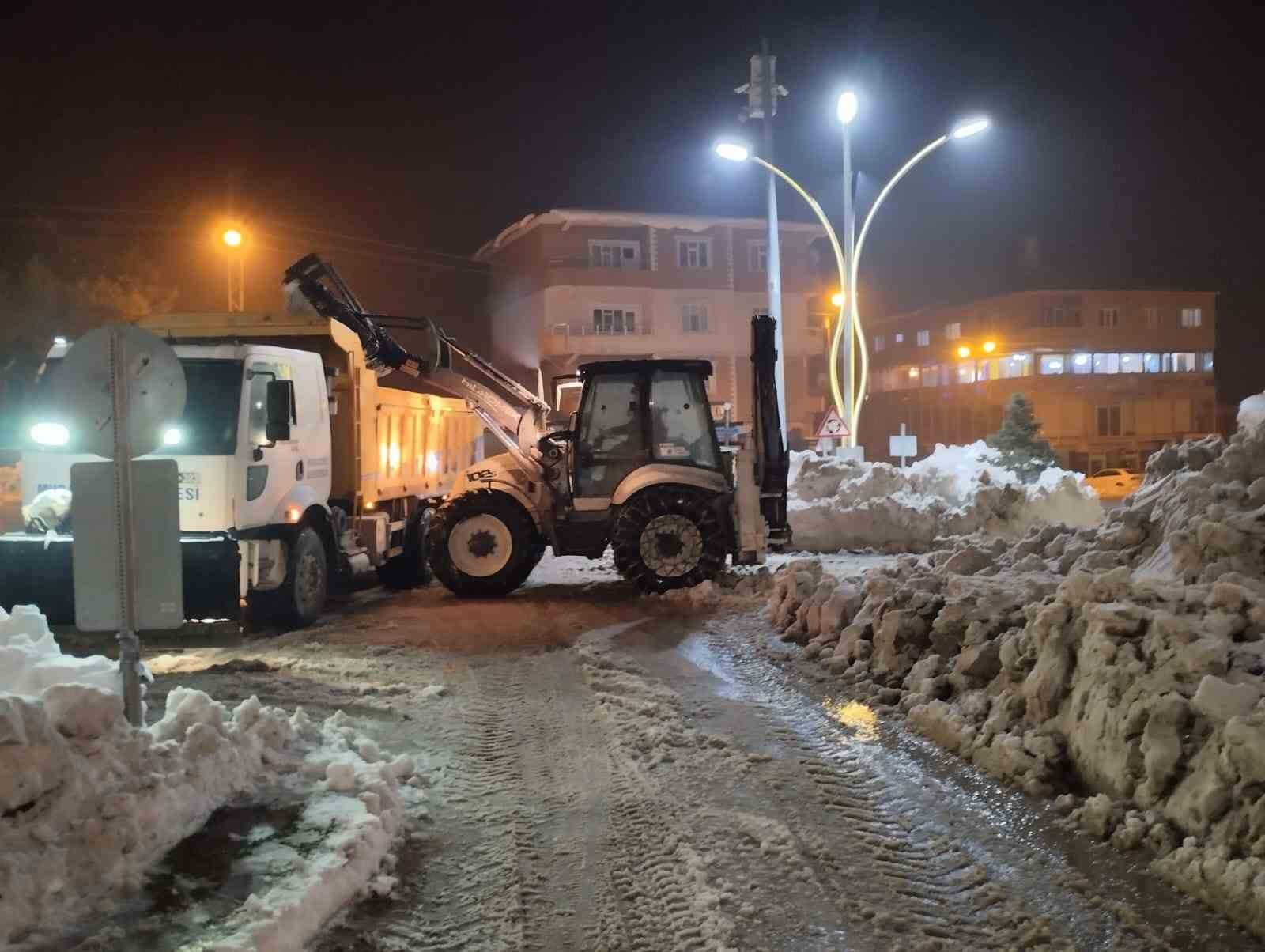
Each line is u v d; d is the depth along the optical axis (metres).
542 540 12.88
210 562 9.17
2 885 3.94
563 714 7.42
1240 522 7.21
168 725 5.41
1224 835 4.62
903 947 4.14
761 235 54.19
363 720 7.23
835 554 16.22
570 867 4.91
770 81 24.86
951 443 63.59
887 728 7.02
